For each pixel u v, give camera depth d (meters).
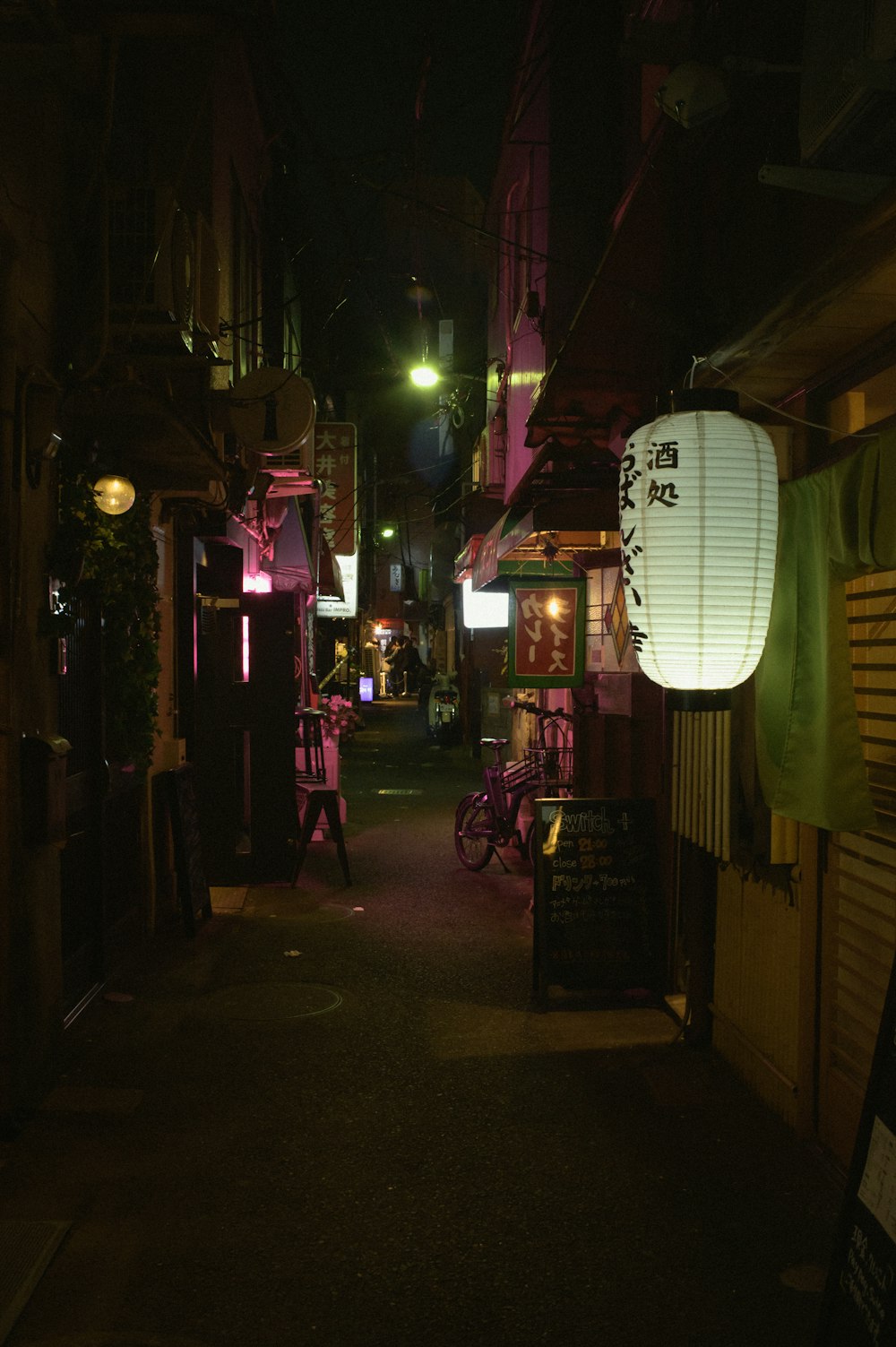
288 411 7.61
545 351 10.85
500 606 15.05
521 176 13.18
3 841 5.05
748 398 5.27
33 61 4.97
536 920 7.14
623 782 8.12
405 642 46.31
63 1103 5.38
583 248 10.80
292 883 10.86
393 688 60.06
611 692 8.86
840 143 3.93
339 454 18.45
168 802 9.10
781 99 5.43
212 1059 6.03
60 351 5.91
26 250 5.39
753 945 5.60
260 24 5.95
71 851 6.68
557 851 7.19
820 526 4.48
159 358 6.59
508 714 17.56
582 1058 6.07
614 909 7.16
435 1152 4.89
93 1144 4.95
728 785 5.40
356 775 21.34
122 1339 3.49
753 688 5.38
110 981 7.41
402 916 9.59
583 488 8.39
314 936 8.86
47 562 5.63
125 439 6.64
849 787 4.36
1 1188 4.52
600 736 8.53
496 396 15.54
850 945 4.71
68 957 6.60
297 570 14.56
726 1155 4.85
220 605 10.87
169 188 6.45
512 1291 3.78
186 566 9.73
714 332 6.14
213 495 8.61
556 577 9.16
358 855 12.63
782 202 5.46
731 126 6.21
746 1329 3.57
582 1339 3.52
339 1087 5.64
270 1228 4.21
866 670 4.65
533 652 9.02
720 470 4.00
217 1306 3.69
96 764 7.04
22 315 5.27
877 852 4.46
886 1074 3.15
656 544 4.08
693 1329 3.57
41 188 5.61
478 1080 5.75
